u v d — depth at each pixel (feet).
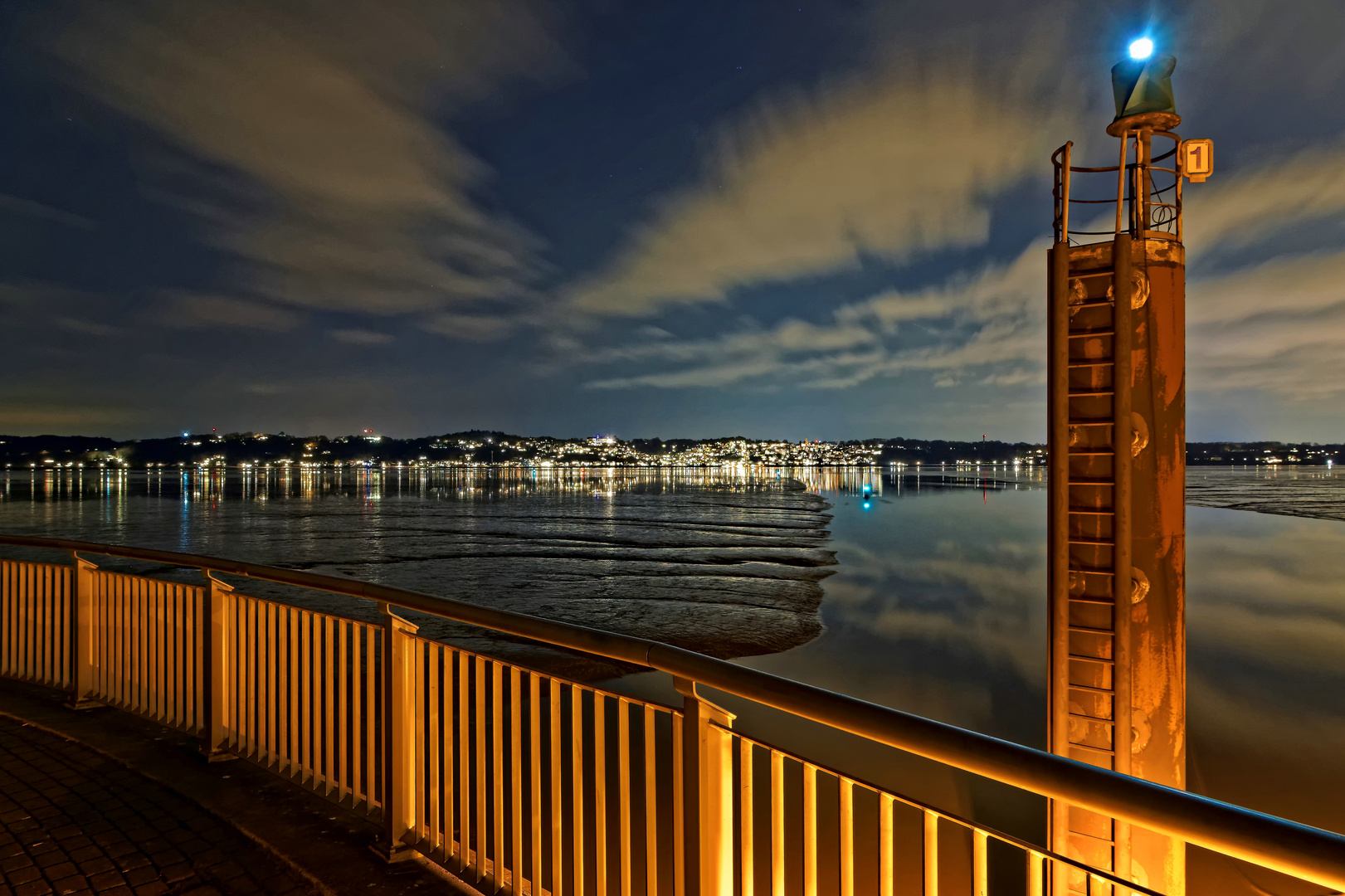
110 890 9.53
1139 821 3.62
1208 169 13.04
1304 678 38.29
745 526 144.66
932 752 4.45
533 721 8.37
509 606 59.72
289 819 11.14
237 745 13.23
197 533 126.82
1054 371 13.52
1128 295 12.71
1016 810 21.39
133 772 12.94
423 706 10.16
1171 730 12.71
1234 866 18.47
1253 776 25.13
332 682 11.62
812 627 51.19
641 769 21.97
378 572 79.71
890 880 5.26
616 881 15.24
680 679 6.35
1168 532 12.79
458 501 245.24
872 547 106.83
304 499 261.03
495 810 8.95
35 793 12.19
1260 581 73.36
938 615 55.83
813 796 5.75
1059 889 5.06
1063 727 13.14
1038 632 49.42
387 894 9.27
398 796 10.02
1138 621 12.67
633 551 101.50
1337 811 22.39
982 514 175.73
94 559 93.76
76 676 16.34
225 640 13.42
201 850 10.47
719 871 6.22
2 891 9.46
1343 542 109.81
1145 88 12.84
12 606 18.61
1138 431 12.68
